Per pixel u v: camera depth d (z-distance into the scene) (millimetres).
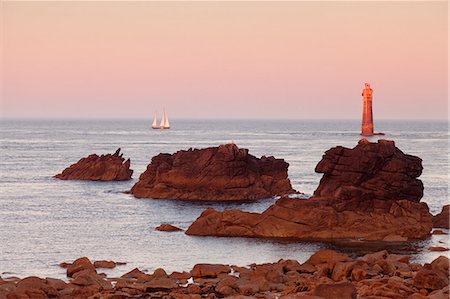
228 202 155250
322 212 112062
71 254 96812
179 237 110750
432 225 116125
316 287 63750
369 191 117500
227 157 162375
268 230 111625
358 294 64938
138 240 107938
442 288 66688
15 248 100562
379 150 122625
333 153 123938
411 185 120438
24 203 149000
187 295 68250
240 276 76875
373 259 81688
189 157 165500
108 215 133500
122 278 78000
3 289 67750
